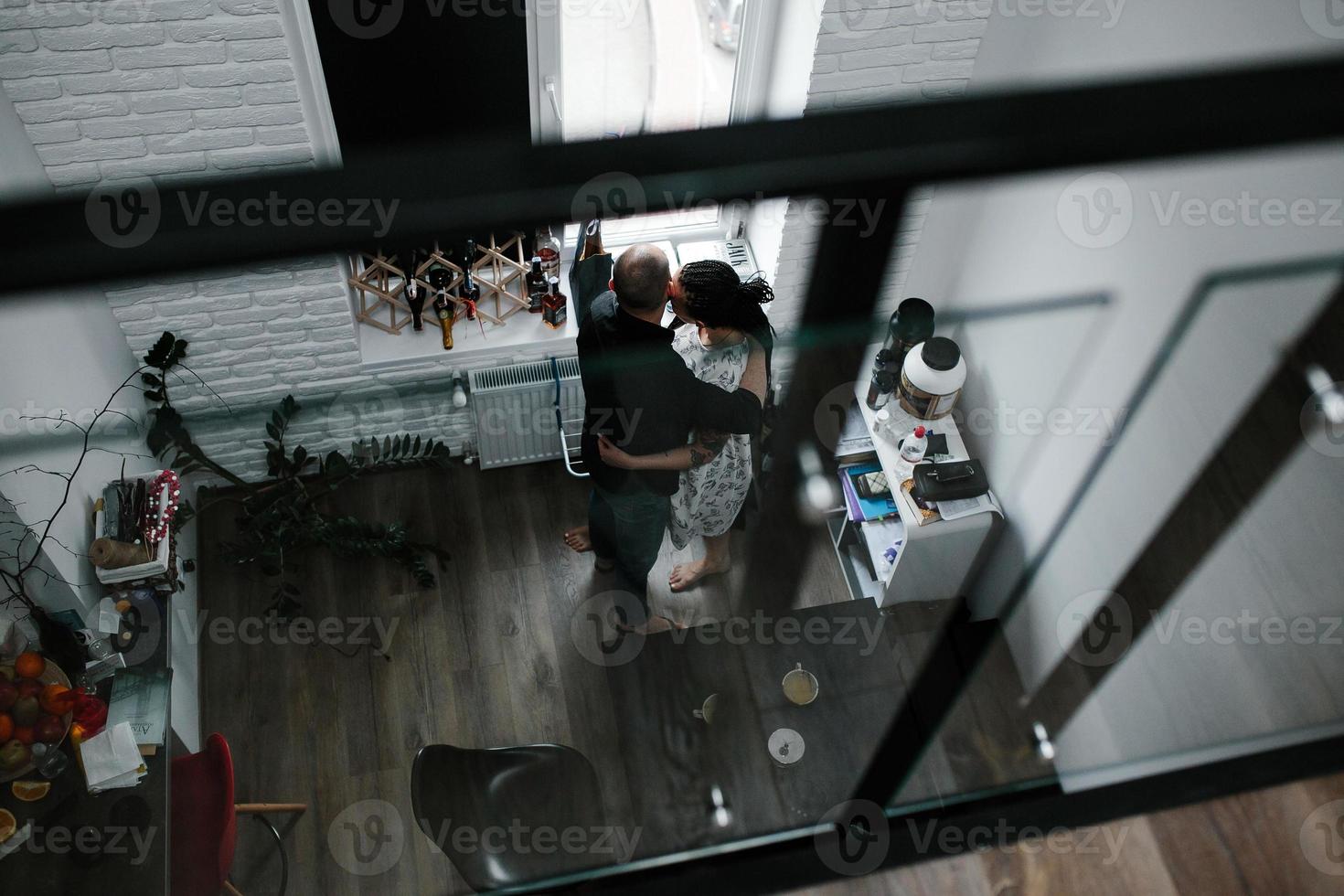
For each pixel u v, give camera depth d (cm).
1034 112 44
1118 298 135
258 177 38
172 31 218
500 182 38
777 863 115
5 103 221
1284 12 142
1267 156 45
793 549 155
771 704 147
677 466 127
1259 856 190
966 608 158
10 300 34
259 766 255
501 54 226
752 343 114
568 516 243
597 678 156
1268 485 142
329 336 258
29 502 200
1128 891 198
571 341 269
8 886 200
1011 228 132
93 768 212
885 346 124
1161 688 146
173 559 234
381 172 38
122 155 239
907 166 41
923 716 143
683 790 140
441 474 247
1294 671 142
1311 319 133
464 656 245
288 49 223
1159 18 167
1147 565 150
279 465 159
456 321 272
